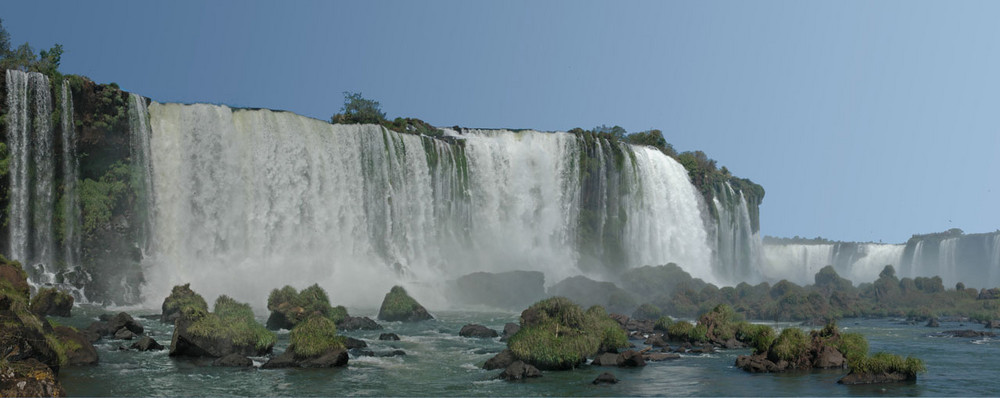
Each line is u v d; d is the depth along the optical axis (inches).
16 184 1955.0
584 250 3243.1
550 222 3196.4
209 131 2332.7
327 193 2539.4
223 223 2316.7
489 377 978.1
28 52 2267.5
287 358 1030.4
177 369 976.3
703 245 3698.3
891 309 2293.3
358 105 3203.7
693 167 3959.2
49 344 800.3
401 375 985.5
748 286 2388.0
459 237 2947.8
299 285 2223.2
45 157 2014.0
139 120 2203.5
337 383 921.5
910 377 972.6
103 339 1209.4
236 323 1101.7
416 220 2773.1
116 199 2118.6
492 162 3112.7
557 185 3255.4
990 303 2276.1
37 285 1889.8
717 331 1382.9
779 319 2092.8
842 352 1095.6
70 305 1491.1
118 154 2165.4
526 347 1051.3
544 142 3292.3
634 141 4151.1
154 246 2196.1
